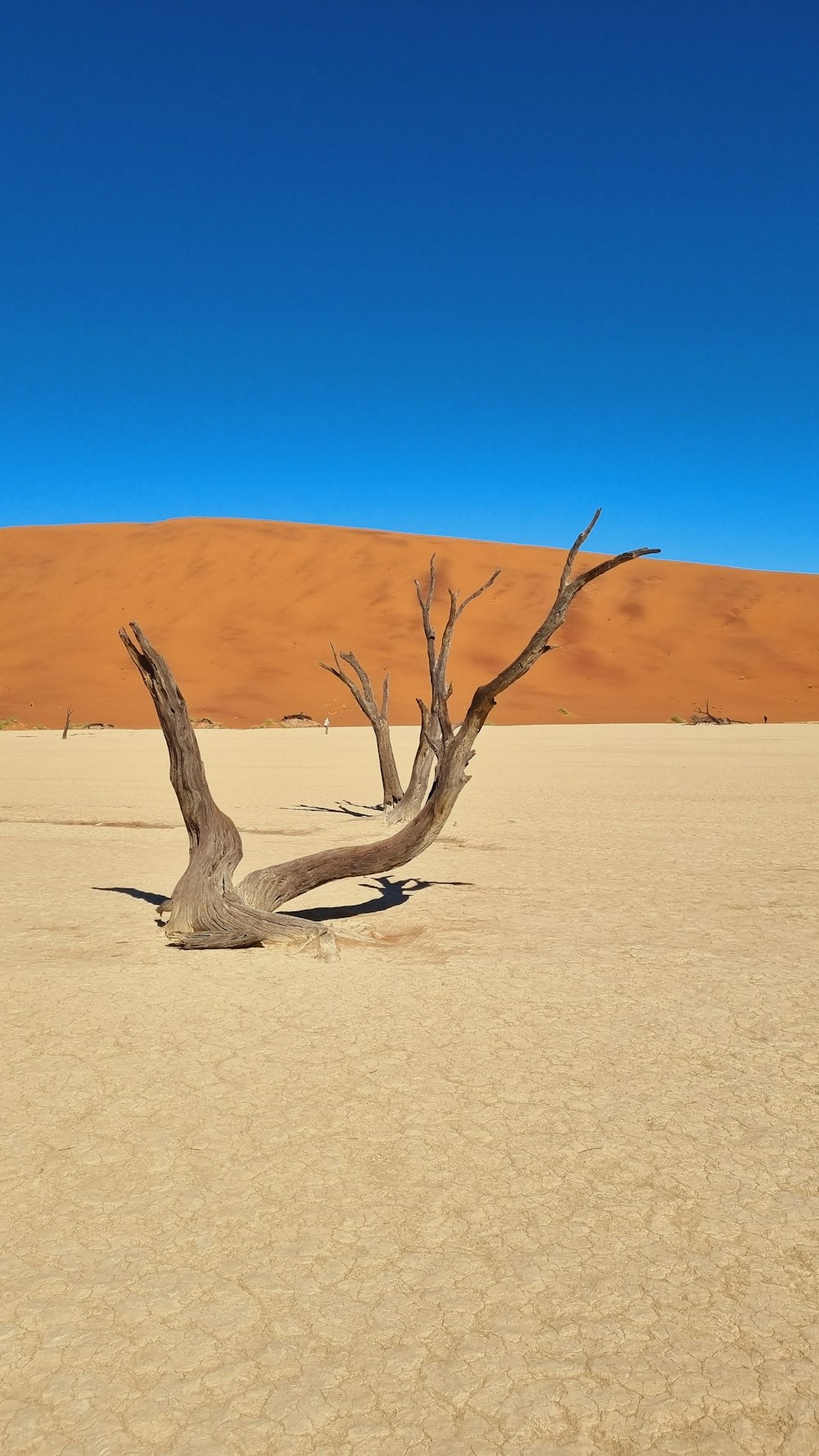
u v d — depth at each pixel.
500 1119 4.80
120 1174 4.25
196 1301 3.34
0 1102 5.04
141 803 21.11
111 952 8.26
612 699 92.62
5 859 13.57
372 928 9.26
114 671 92.81
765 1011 6.54
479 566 117.88
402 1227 3.79
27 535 123.56
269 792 24.08
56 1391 2.92
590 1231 3.76
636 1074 5.39
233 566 112.94
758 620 111.00
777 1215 3.88
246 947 8.39
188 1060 5.65
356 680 92.12
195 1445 2.71
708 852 13.96
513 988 7.13
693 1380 2.94
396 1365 3.01
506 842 15.19
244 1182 4.16
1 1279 3.48
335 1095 5.11
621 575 118.75
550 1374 2.97
